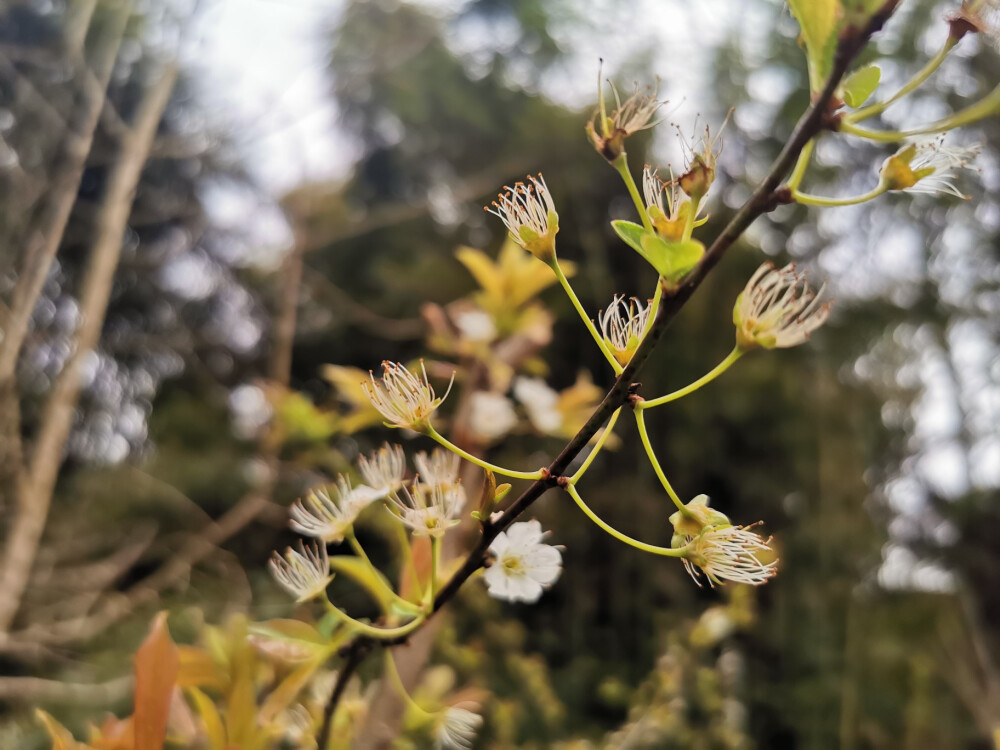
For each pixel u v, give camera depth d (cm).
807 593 105
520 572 18
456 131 142
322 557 19
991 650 109
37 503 66
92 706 86
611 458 112
